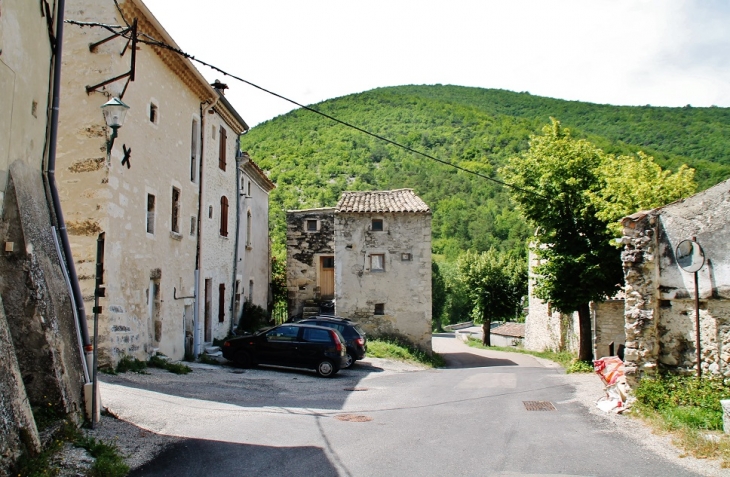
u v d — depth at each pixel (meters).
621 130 67.50
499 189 69.38
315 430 8.53
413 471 6.55
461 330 58.66
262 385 13.12
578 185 19.48
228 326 21.61
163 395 10.29
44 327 6.87
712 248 9.72
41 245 7.42
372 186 62.75
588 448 7.64
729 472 6.52
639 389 9.88
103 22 11.87
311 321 19.02
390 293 24.88
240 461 6.69
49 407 6.69
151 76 14.07
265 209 29.69
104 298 11.43
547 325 31.86
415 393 13.02
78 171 11.56
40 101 8.02
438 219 67.75
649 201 15.77
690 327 9.95
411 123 85.12
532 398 12.05
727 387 9.30
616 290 19.48
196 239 17.75
